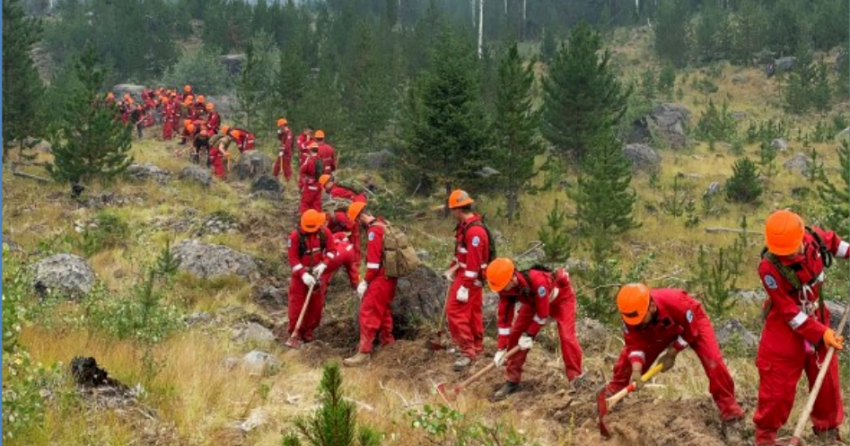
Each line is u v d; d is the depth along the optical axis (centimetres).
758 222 2072
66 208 1691
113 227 1539
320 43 4919
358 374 785
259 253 1451
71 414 548
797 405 663
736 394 692
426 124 1802
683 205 2236
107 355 726
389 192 1881
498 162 1838
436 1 7306
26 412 493
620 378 635
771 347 516
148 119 3189
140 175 1975
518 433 574
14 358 523
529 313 710
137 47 4866
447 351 866
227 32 5225
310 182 1606
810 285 500
